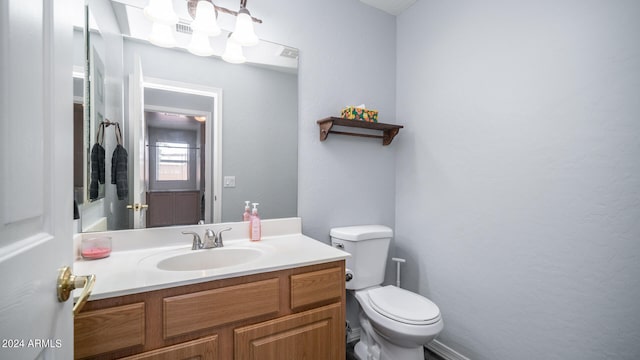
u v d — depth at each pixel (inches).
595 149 46.1
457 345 67.9
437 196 73.6
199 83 58.3
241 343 40.0
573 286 48.5
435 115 74.4
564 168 49.8
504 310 58.6
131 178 52.4
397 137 85.6
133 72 52.4
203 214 58.8
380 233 71.4
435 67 74.5
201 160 58.7
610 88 44.5
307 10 70.3
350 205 77.5
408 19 82.8
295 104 68.9
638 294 41.7
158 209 54.5
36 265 18.5
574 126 48.6
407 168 82.5
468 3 66.5
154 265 43.1
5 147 15.8
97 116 48.9
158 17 47.9
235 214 62.2
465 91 67.0
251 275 41.5
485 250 62.3
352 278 67.9
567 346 49.0
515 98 57.1
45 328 19.5
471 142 65.5
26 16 17.9
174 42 55.9
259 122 64.5
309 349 45.9
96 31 48.8
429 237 75.7
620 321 43.3
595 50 46.2
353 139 78.0
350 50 77.4
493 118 61.1
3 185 15.6
